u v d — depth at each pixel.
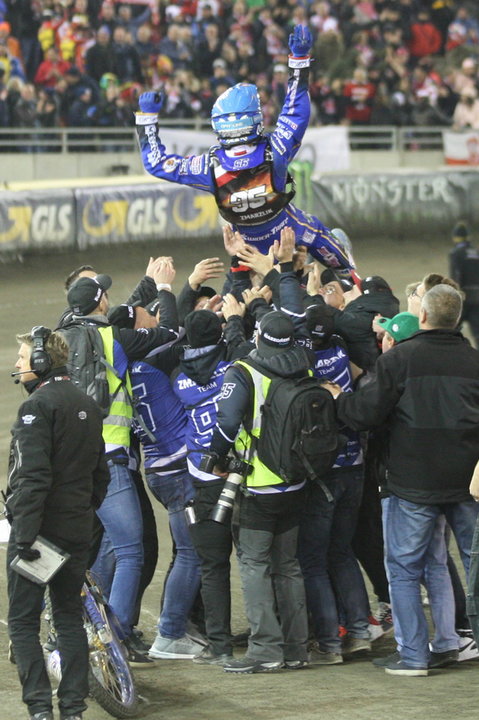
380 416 17.94
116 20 71.44
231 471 18.62
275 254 19.50
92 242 62.34
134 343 19.27
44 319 52.19
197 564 20.25
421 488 17.92
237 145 18.91
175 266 62.25
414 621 18.25
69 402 15.95
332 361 19.84
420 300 19.66
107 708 15.95
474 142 78.19
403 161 77.88
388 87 78.00
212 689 17.69
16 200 59.50
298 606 19.06
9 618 15.82
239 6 75.56
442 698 16.64
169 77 72.12
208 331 19.00
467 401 17.84
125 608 18.98
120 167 71.38
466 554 18.20
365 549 21.38
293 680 18.11
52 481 15.74
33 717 15.36
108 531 19.19
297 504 18.77
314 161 72.06
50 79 69.75
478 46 84.06
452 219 73.12
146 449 20.42
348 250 21.81
